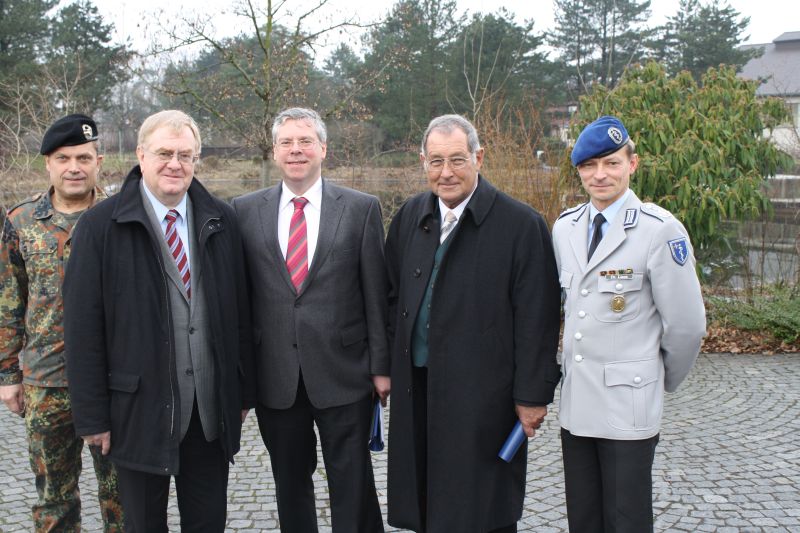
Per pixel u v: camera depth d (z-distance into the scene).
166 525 2.78
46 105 10.93
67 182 2.85
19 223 2.85
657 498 3.70
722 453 4.33
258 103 10.99
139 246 2.59
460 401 2.74
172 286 2.63
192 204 2.75
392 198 9.05
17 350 2.89
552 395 2.72
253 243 3.00
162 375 2.59
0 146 10.62
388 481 2.94
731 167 7.25
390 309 3.09
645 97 7.41
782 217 7.73
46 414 2.83
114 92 16.77
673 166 6.96
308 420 3.07
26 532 3.41
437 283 2.77
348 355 3.03
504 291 2.74
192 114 10.87
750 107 7.32
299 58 9.54
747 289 7.49
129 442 2.59
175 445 2.60
